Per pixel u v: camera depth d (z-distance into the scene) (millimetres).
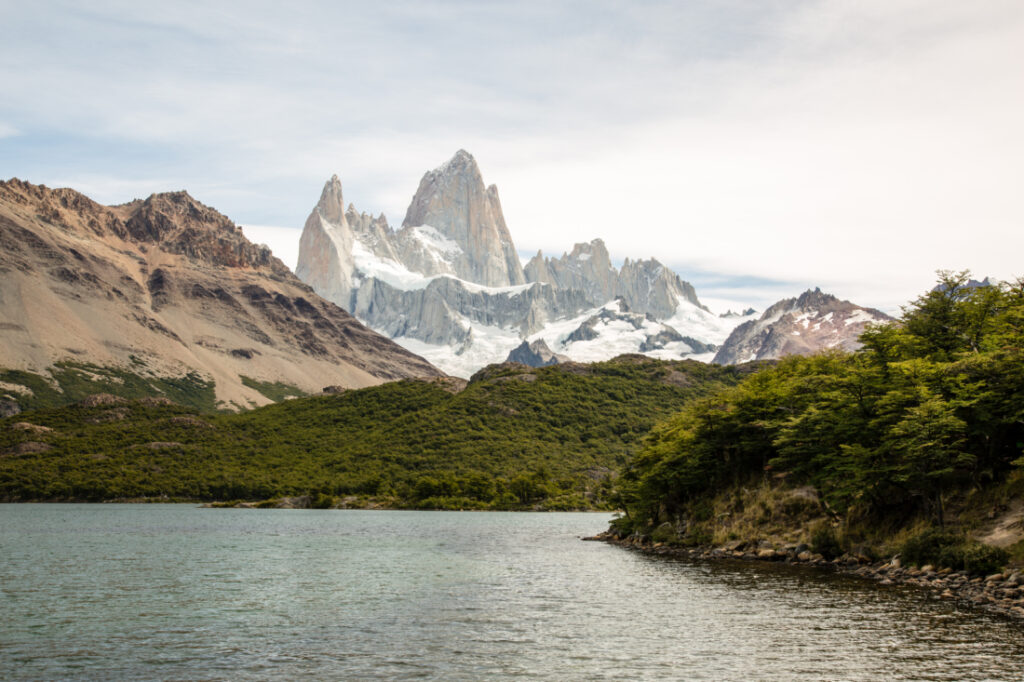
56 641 51344
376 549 109625
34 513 195375
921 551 70188
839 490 81938
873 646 46719
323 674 43250
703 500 109000
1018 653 44562
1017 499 71688
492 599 66250
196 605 64188
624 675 42406
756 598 62812
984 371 78375
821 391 90875
